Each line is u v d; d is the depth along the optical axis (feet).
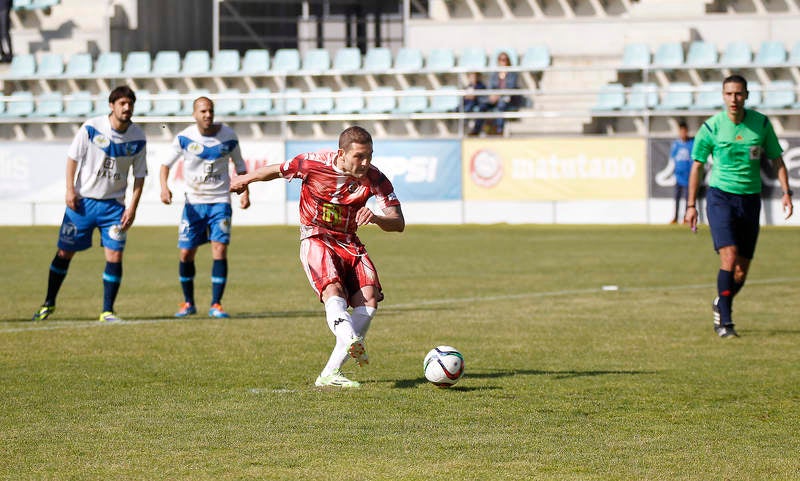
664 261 129.18
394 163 191.31
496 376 55.93
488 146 189.47
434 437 42.04
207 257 138.10
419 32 225.35
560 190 187.93
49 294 79.51
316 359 61.46
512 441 41.45
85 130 76.54
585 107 211.20
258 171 51.26
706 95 203.51
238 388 52.37
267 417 45.60
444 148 190.39
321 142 189.98
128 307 88.38
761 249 144.15
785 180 71.87
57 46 233.35
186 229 81.82
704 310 85.35
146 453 39.47
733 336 70.54
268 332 73.05
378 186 50.96
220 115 214.48
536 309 86.33
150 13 244.22
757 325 77.05
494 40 223.10
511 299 93.35
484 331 73.61
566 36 220.64
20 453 39.45
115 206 78.33
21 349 65.26
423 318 80.79
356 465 37.81
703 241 156.46
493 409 47.34
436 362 51.55
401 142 191.21
